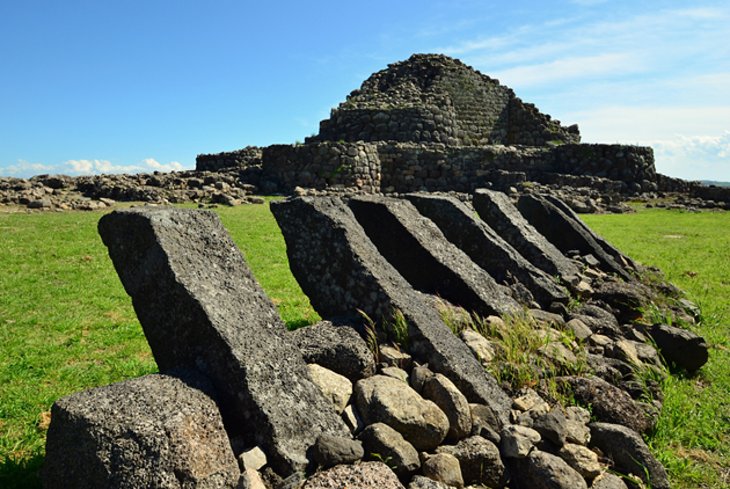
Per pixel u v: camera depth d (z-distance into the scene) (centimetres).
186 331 343
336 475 286
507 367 473
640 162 3600
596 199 3039
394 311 442
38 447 417
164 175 3133
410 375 413
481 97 4406
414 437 347
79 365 580
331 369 395
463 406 376
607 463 390
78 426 273
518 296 654
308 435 318
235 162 3762
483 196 848
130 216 368
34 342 643
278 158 3120
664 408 496
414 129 3647
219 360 325
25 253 1170
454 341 463
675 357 609
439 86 4203
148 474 255
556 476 343
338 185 2966
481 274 604
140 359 600
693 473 405
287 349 359
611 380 524
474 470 347
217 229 396
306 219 500
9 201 2178
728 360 649
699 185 3481
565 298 683
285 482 287
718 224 2164
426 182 3372
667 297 825
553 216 952
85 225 1609
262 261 1134
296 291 898
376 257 493
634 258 1350
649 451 403
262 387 319
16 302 806
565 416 412
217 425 292
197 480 263
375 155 3191
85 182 2756
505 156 3566
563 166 3697
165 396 292
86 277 977
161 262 350
